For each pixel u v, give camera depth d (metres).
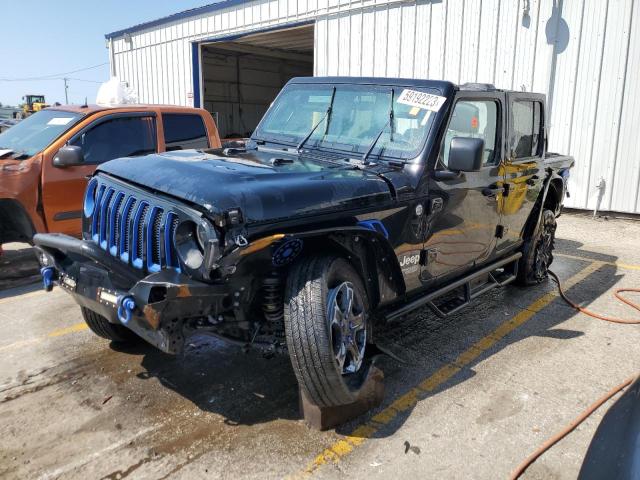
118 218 3.38
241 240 2.76
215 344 4.51
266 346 3.26
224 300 2.93
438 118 3.86
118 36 20.73
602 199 10.24
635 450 1.79
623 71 9.63
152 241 3.11
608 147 10.02
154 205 3.09
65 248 3.48
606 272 6.89
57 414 3.46
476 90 4.30
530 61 10.46
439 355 4.42
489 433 3.34
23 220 6.01
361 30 12.84
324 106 4.38
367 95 4.20
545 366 4.24
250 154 3.97
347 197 3.27
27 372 4.01
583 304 5.70
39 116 6.99
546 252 6.32
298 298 2.99
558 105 10.35
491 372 4.13
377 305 3.69
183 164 3.34
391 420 3.45
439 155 3.91
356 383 3.34
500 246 5.13
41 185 6.02
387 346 4.58
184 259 2.87
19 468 2.95
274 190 2.97
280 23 14.84
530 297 5.90
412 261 3.84
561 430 3.38
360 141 4.07
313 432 3.30
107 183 3.57
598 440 2.02
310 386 3.06
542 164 5.69
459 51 11.25
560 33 10.08
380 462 3.04
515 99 4.97
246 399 3.67
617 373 4.14
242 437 3.24
